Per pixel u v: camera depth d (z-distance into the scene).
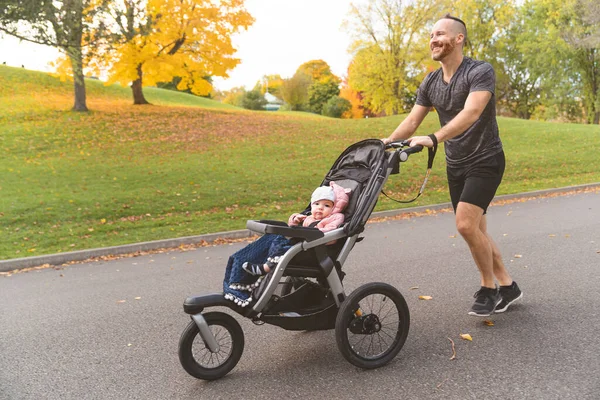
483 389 3.38
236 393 3.51
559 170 16.78
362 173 4.24
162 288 6.41
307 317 3.87
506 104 53.34
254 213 11.86
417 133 24.64
